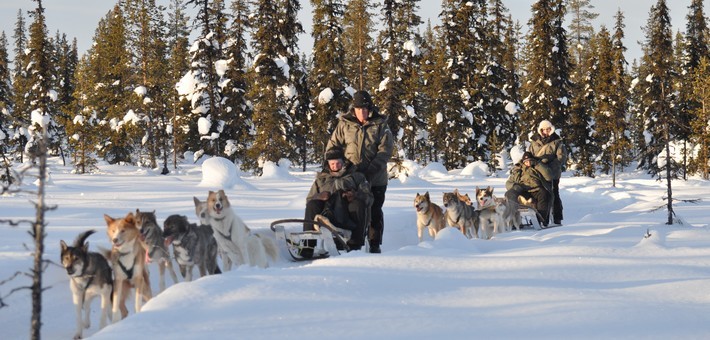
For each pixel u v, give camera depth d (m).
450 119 49.56
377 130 9.52
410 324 4.29
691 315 4.50
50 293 6.97
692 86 47.28
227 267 8.34
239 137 46.06
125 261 6.54
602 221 12.91
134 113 50.84
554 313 4.56
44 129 4.51
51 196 20.00
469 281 5.67
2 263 7.26
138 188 25.77
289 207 16.92
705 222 12.13
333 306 4.67
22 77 65.88
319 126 46.81
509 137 52.44
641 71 63.31
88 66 59.97
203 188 25.83
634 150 63.66
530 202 13.87
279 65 42.50
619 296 5.14
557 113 46.06
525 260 6.58
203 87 45.59
